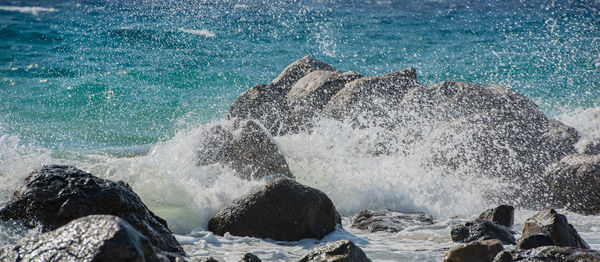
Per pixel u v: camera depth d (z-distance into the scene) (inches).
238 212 586.9
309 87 1055.0
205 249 524.7
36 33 2134.6
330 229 582.2
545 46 2049.7
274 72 1755.7
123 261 282.4
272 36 2212.1
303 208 571.5
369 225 636.7
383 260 485.7
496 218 617.9
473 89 959.0
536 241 456.4
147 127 1269.7
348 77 1059.3
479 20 2522.1
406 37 2236.7
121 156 1022.4
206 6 2662.4
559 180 764.0
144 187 722.2
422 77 1712.6
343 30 2341.3
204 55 1919.3
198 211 668.1
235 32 2246.6
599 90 1555.1
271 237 568.4
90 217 310.5
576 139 926.4
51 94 1492.4
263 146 797.2
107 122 1293.1
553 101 1473.9
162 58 1870.1
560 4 2758.4
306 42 2134.6
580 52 1948.8
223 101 1477.6
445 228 622.5
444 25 2442.2
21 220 496.4
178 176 747.4
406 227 631.2
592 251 416.5
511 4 2827.3
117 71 1720.0
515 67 1800.0
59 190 505.0
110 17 2431.1
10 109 1350.9
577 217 696.4
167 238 508.7
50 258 293.9
